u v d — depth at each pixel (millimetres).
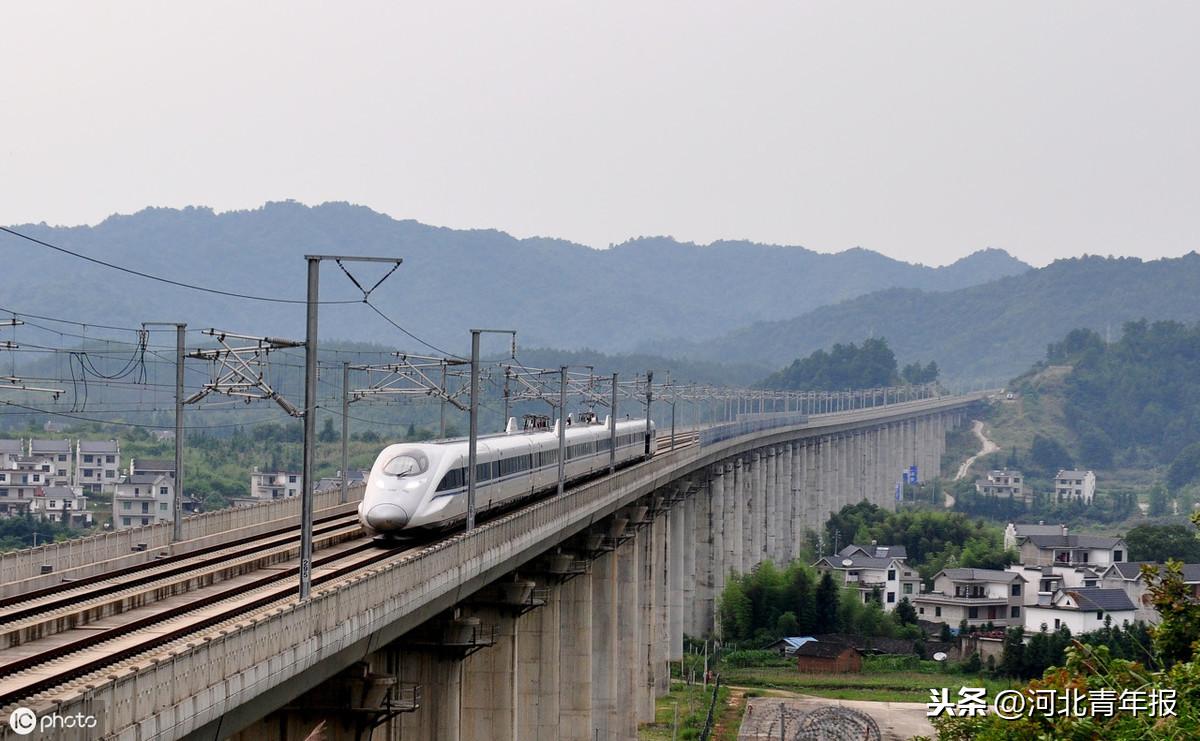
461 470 100750
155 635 55375
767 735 156625
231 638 48156
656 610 183875
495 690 108062
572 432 147875
